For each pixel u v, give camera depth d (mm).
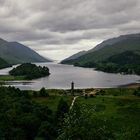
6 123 92812
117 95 199125
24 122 96312
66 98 181750
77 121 37312
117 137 51094
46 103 163250
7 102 125938
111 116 124812
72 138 36469
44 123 97500
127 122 115062
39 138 88188
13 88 172000
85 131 36625
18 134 88562
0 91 152000
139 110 139250
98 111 135375
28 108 117875
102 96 188750
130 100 169125
